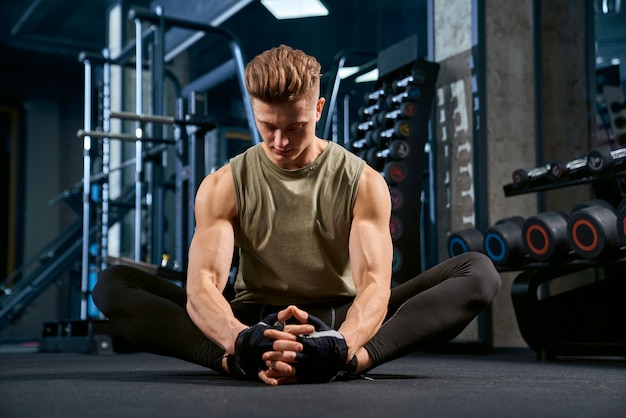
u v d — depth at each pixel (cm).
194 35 782
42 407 111
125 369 236
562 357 311
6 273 1170
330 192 168
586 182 307
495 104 393
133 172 839
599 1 575
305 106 146
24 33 1009
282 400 117
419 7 815
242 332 144
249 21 895
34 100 1177
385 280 159
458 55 409
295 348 139
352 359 155
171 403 114
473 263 174
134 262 420
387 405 109
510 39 400
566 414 100
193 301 154
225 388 140
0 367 256
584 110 414
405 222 392
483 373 199
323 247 169
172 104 884
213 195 167
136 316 171
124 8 870
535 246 292
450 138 411
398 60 417
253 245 169
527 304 283
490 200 386
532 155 399
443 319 165
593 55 420
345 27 874
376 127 422
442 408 106
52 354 430
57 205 1188
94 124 900
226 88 1008
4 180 1193
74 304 1117
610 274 313
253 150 172
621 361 279
